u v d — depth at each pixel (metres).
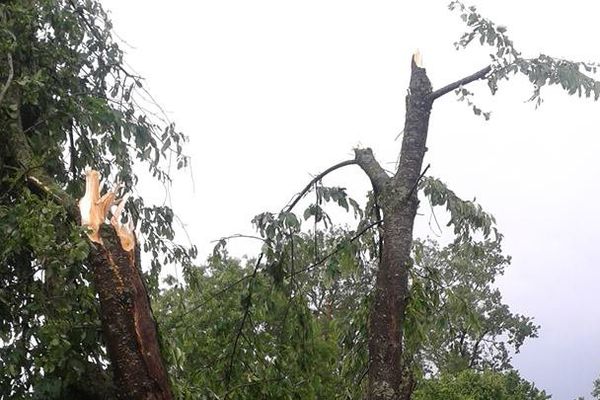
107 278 5.75
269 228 7.66
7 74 7.25
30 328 6.46
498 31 7.42
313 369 8.45
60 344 6.13
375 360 6.56
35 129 7.61
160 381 5.73
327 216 7.80
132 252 5.91
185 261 8.73
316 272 8.50
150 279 8.55
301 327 8.38
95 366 6.58
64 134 7.88
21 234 6.16
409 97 7.44
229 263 12.20
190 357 8.36
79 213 6.27
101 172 8.30
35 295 6.43
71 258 5.88
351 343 7.88
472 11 7.46
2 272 6.59
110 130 7.97
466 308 7.82
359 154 7.62
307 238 8.30
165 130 8.52
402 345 6.86
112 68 8.57
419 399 16.03
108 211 5.98
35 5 7.88
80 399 6.45
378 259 7.82
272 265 7.93
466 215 7.40
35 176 6.71
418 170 7.16
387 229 6.92
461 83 7.41
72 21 8.02
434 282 7.81
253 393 8.23
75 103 7.70
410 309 7.39
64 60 7.96
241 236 7.77
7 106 6.98
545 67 7.27
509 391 26.30
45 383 6.14
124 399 5.70
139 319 5.75
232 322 8.31
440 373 24.83
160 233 8.62
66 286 6.61
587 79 7.23
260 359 8.33
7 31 7.03
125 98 8.52
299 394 8.38
